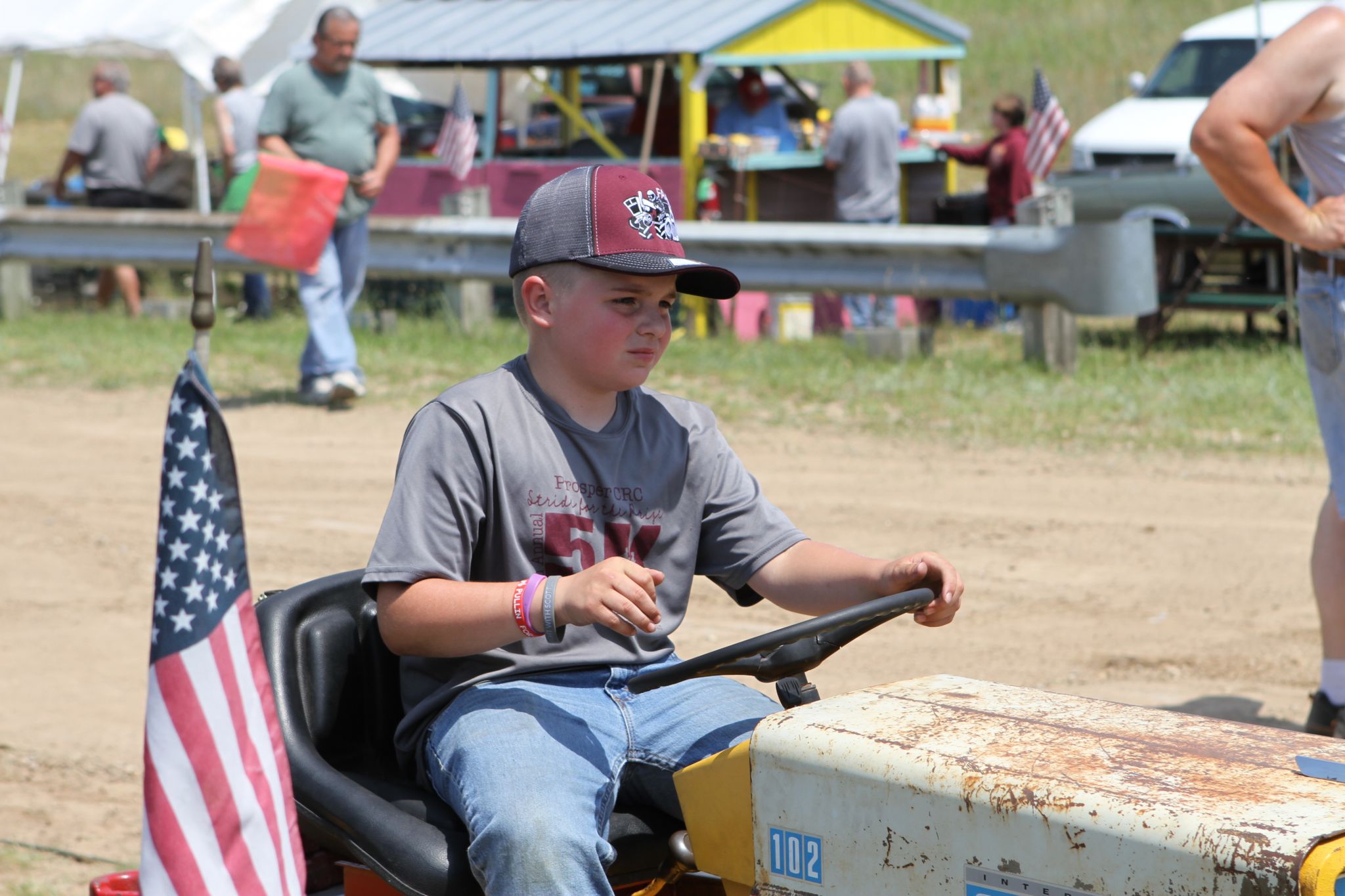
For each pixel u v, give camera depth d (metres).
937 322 33.16
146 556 17.23
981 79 62.22
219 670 5.87
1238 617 14.45
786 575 6.72
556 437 6.45
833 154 31.75
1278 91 9.73
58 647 14.41
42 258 32.59
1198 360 26.61
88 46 38.38
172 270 32.25
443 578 6.10
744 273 27.61
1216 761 4.79
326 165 23.56
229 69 34.09
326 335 23.73
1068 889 4.52
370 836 6.02
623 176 6.36
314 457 21.20
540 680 6.38
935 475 19.72
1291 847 4.16
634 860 6.00
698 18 31.64
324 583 7.00
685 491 6.75
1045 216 25.28
